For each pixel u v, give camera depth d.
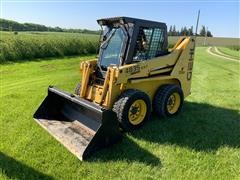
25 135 5.53
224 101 8.76
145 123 6.13
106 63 6.18
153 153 4.95
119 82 5.62
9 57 17.86
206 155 4.95
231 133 6.04
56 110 6.55
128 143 5.27
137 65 5.93
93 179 4.12
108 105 5.68
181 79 7.19
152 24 6.21
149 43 6.30
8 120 6.38
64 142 5.14
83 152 4.63
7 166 4.39
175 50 6.90
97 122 5.52
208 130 6.14
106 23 6.40
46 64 17.34
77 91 6.79
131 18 5.87
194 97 9.20
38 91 9.48
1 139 5.35
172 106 6.94
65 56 22.95
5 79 12.00
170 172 4.37
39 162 4.52
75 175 4.20
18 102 7.96
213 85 11.55
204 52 38.19
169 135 5.76
